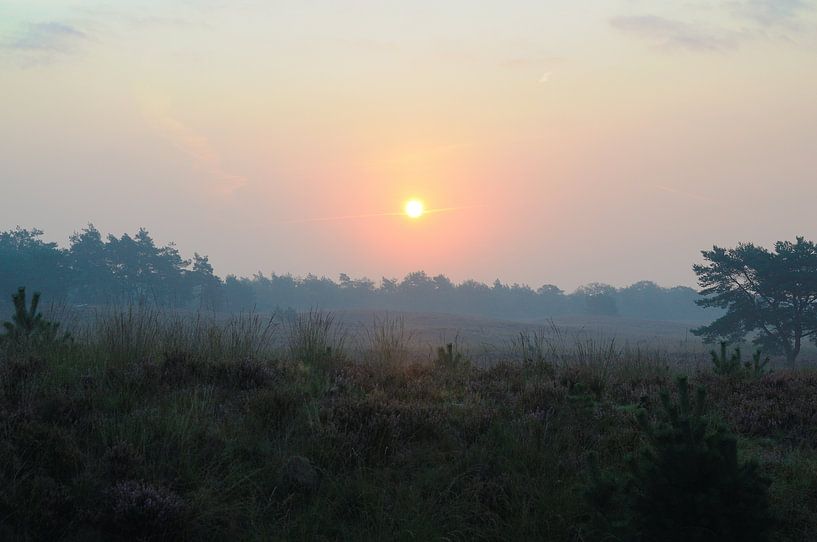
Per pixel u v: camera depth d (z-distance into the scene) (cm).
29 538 528
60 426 669
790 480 673
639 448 691
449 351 1123
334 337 1191
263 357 1030
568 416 812
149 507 549
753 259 6838
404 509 600
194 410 731
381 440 707
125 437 657
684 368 1215
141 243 14538
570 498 617
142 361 880
